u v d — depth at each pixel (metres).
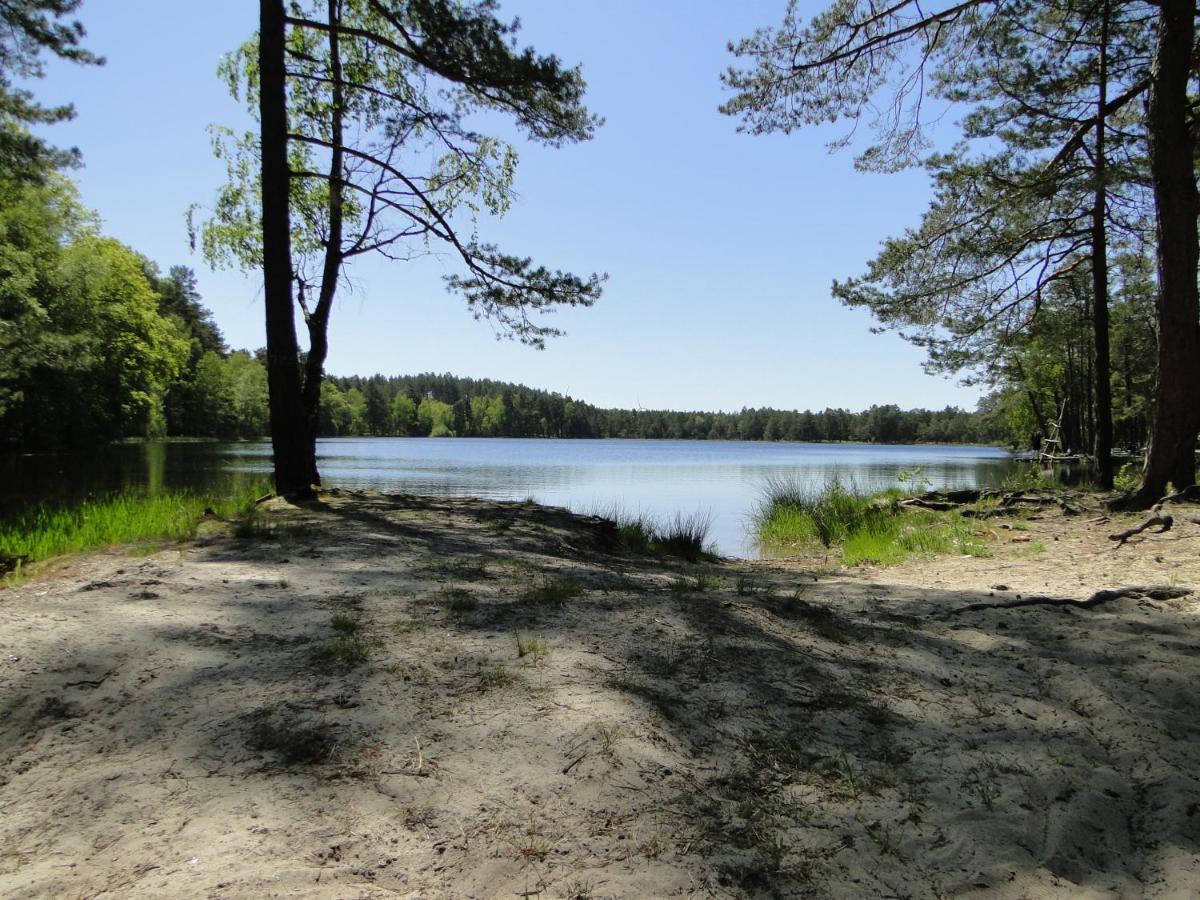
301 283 12.48
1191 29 9.40
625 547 10.07
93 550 6.47
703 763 2.75
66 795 2.39
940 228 14.41
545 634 4.03
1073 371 42.38
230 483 21.38
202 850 2.11
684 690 3.36
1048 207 14.77
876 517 13.06
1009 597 5.46
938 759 2.89
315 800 2.39
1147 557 6.96
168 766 2.56
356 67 12.68
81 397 38.06
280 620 4.13
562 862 2.14
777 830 2.37
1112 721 3.23
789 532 13.64
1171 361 9.90
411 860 2.12
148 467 29.27
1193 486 9.57
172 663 3.40
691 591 5.38
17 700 2.99
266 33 10.09
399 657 3.58
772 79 10.59
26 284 24.20
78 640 3.60
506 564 6.09
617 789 2.51
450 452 60.28
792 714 3.21
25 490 18.17
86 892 1.93
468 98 12.41
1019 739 3.06
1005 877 2.17
